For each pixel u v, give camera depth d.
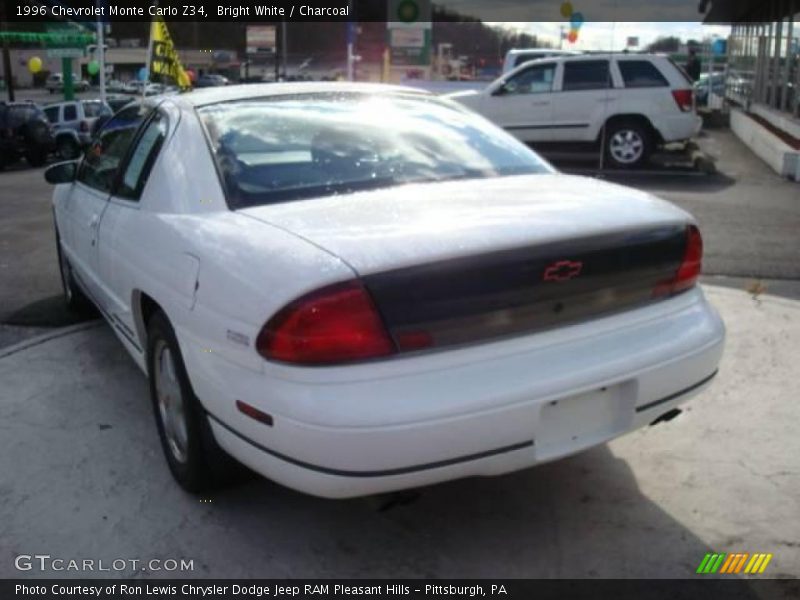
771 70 19.23
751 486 3.24
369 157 3.29
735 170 13.82
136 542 2.94
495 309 2.47
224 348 2.58
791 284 6.21
